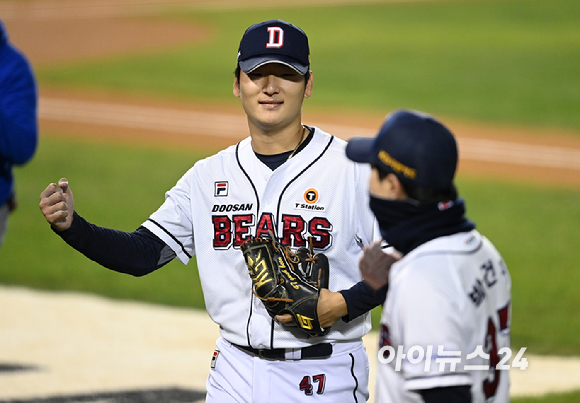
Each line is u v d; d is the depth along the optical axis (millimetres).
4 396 17625
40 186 41969
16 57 15562
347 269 10203
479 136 57125
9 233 34312
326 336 10016
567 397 18109
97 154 50062
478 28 99938
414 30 100000
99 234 10008
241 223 10258
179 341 22891
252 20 111000
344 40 94312
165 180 44000
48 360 20672
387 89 71000
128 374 19688
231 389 10375
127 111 64188
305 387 10078
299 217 10086
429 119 7395
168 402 17703
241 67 9812
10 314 24984
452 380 6848
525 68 78312
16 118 15180
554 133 58094
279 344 9930
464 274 7227
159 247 10734
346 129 57062
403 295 7090
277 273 9570
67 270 30156
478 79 74500
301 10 117250
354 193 10078
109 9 125188
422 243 7340
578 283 28625
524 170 48500
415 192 7230
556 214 38688
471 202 40875
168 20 113500
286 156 10398
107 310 25812
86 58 86938
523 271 30000
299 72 9758
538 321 24859
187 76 77500
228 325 10336
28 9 125750
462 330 7016
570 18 104375
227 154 10688
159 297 27562
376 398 7875
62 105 65875
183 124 60250
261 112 9961
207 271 10500
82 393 18094
